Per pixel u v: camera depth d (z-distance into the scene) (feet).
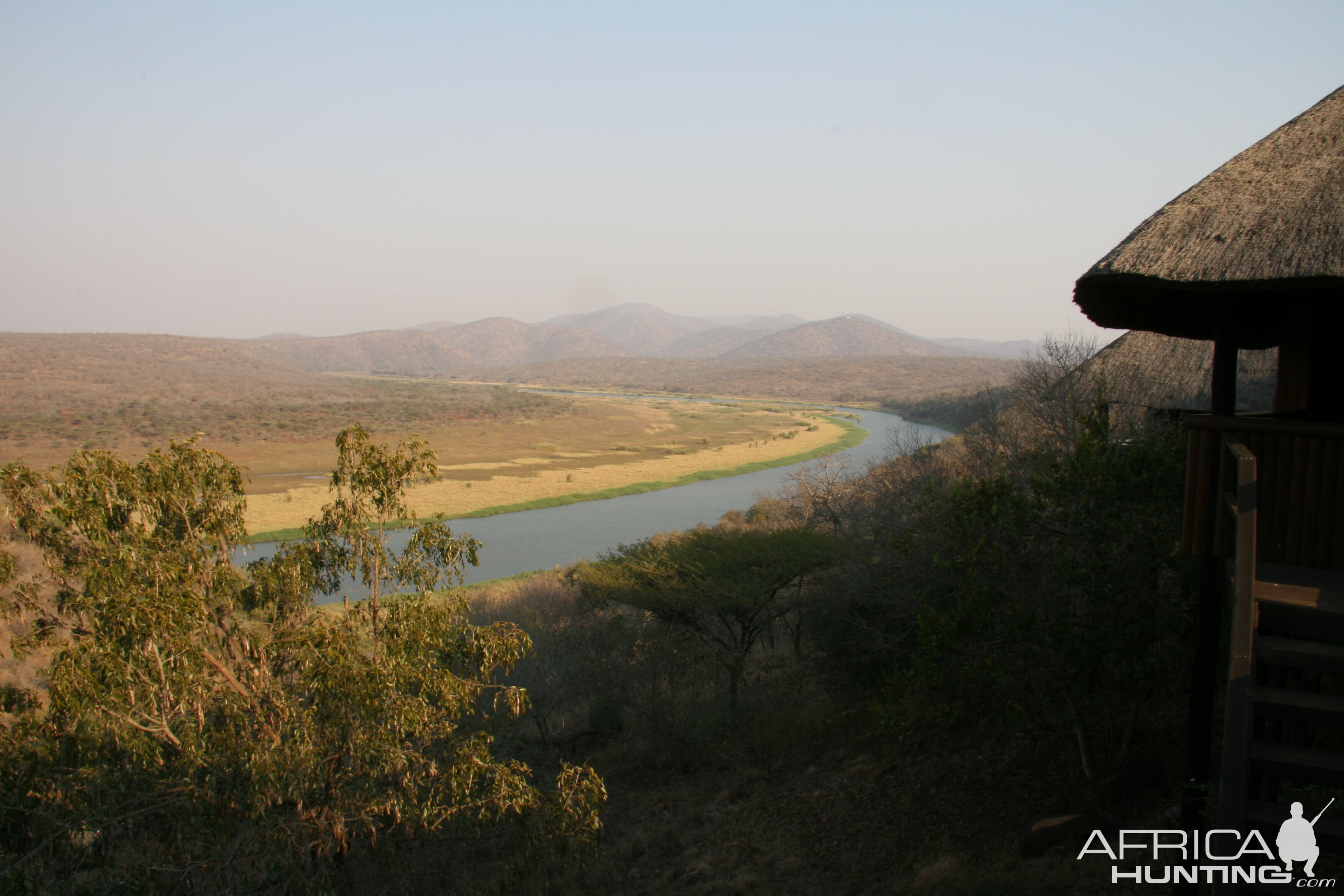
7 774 22.57
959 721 35.83
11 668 34.30
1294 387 20.62
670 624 51.31
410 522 27.58
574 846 26.68
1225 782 14.08
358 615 27.14
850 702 45.44
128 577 22.57
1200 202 19.42
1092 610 22.95
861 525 63.21
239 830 23.81
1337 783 13.62
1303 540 17.22
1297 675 19.45
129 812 22.99
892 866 26.99
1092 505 23.67
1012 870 23.63
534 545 141.08
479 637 26.86
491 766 26.03
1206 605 18.75
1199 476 18.43
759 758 41.29
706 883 29.66
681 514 174.91
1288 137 20.30
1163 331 25.03
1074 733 28.02
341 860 28.45
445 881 29.86
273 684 24.91
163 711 23.97
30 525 23.68
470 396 577.43
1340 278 16.29
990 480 25.27
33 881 20.77
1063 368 59.93
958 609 24.22
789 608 55.72
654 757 44.34
